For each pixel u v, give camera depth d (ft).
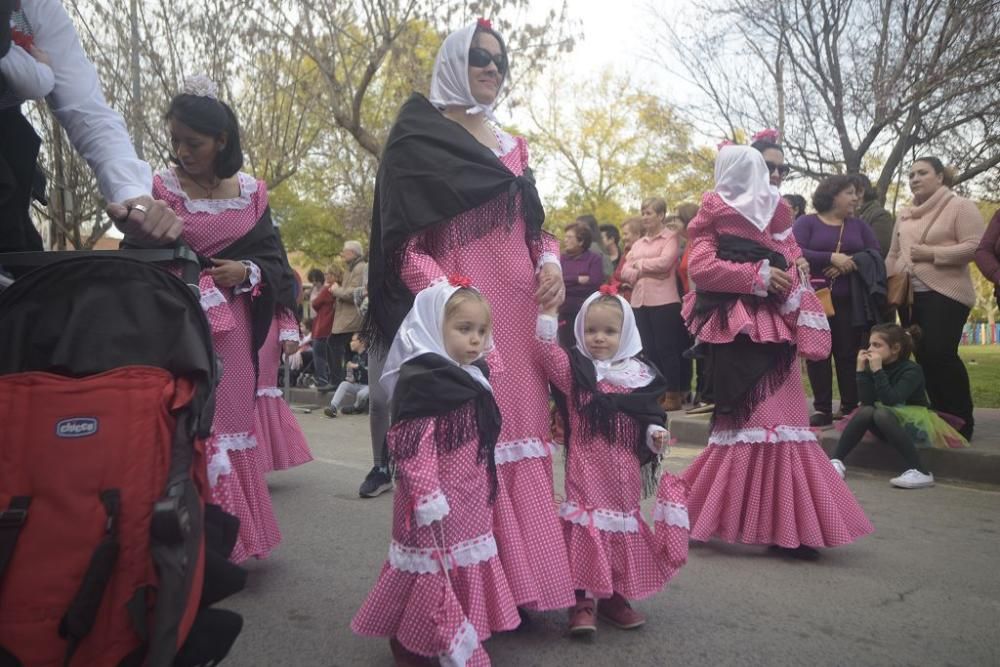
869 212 24.47
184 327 6.91
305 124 59.06
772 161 15.11
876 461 20.10
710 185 67.92
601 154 111.04
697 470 14.25
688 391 29.55
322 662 9.66
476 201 10.09
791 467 13.32
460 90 10.53
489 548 9.25
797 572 12.80
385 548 14.12
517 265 10.39
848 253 21.80
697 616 11.00
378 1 43.34
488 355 9.71
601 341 11.07
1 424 6.20
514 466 10.07
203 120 11.78
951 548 13.98
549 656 9.76
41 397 6.25
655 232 27.37
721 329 13.57
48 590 5.98
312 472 21.02
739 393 13.51
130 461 6.28
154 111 49.44
